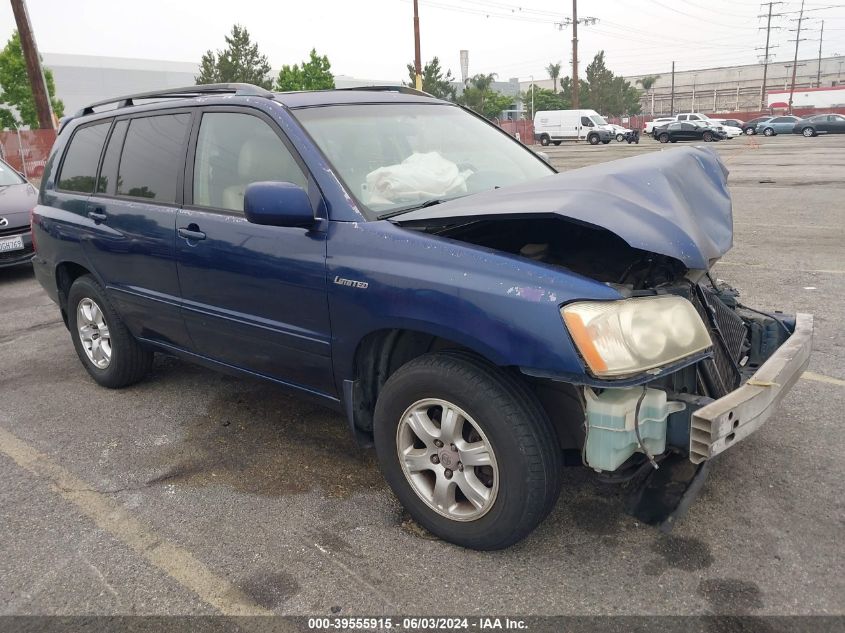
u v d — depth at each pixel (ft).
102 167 14.56
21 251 27.66
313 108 11.30
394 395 9.29
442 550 9.23
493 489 8.59
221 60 148.46
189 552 9.48
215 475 11.58
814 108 236.63
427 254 8.84
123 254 13.51
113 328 14.71
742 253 26.71
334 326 9.88
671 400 8.21
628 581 8.43
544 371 7.98
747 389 8.14
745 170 63.62
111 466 12.07
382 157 11.16
